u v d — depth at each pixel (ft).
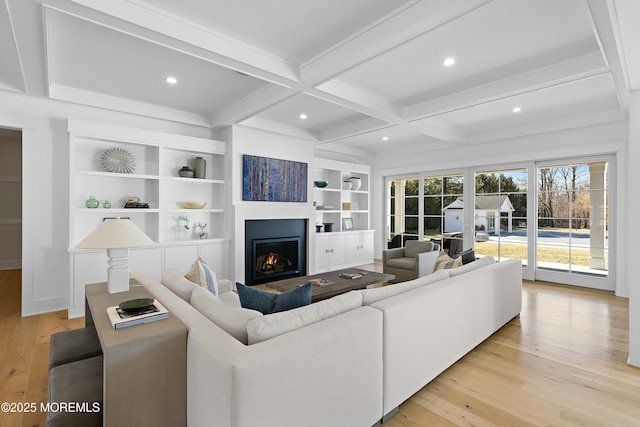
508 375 7.22
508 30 7.70
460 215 19.21
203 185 15.52
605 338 9.23
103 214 12.76
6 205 20.34
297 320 4.88
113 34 7.97
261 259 16.07
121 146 13.17
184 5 6.89
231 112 13.44
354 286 11.05
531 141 16.14
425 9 6.54
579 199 15.16
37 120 11.39
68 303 11.94
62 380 4.91
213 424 4.00
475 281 8.26
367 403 5.27
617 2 5.45
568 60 9.11
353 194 23.25
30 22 6.86
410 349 6.13
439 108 12.18
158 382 4.50
